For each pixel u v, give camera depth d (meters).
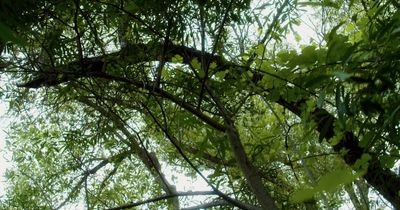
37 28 2.91
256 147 3.66
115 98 3.67
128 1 2.95
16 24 1.89
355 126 2.62
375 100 2.05
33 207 6.44
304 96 2.68
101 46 3.28
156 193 6.43
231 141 3.29
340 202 4.37
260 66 2.84
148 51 3.32
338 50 1.95
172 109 3.74
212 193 3.36
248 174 3.21
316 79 1.83
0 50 2.77
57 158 6.21
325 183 0.59
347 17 3.84
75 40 3.26
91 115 4.38
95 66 3.64
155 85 3.24
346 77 1.28
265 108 4.04
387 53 1.82
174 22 3.00
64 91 3.58
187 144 4.96
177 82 3.42
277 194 4.16
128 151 5.33
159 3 2.86
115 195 6.51
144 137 4.47
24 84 3.92
